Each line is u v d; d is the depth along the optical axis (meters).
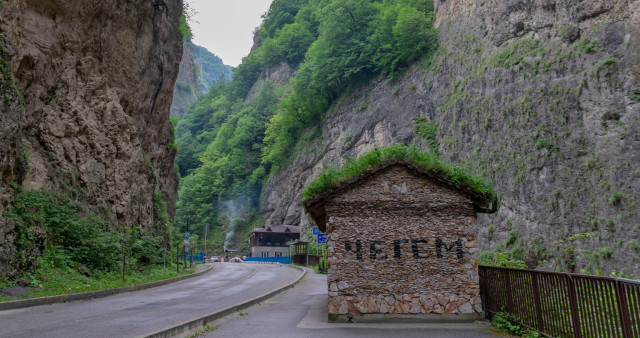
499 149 42.62
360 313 10.00
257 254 78.00
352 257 10.26
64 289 15.47
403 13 64.19
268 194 90.56
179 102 187.12
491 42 48.97
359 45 72.44
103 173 25.11
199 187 102.44
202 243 93.44
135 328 8.80
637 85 32.28
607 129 33.16
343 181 10.55
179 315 10.90
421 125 57.41
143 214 29.28
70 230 19.66
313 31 116.19
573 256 32.38
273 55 119.25
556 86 38.44
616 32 34.94
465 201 10.52
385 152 10.91
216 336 8.30
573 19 39.12
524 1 45.16
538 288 7.33
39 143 21.38
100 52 26.30
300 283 24.38
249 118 104.81
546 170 36.94
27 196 17.50
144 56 30.80
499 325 8.84
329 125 77.81
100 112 25.92
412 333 8.54
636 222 28.69
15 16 18.95
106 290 16.67
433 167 10.59
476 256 10.23
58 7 22.12
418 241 10.33
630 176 30.27
